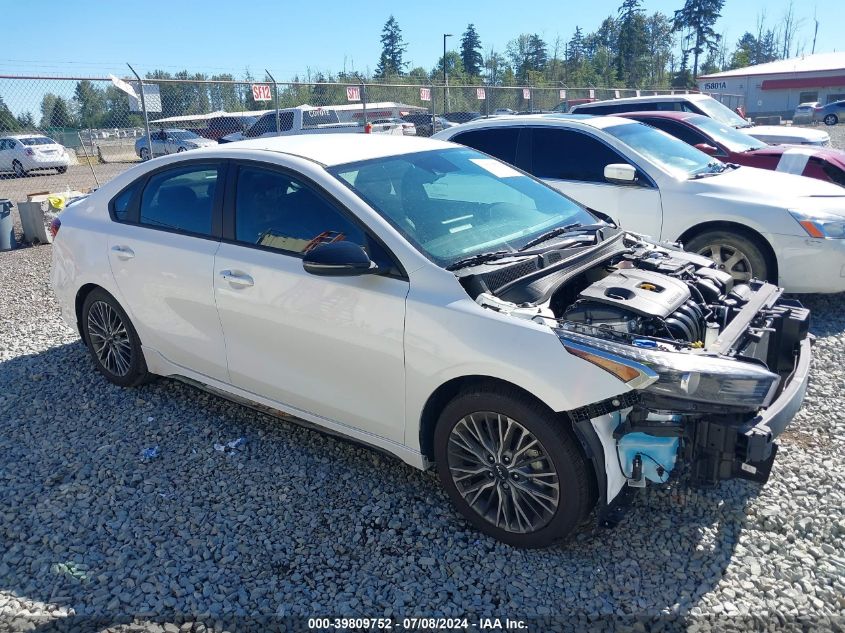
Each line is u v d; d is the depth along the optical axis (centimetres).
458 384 316
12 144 2075
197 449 401
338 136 443
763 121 3011
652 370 268
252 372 390
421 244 333
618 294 313
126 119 1438
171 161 433
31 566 303
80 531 327
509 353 288
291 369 370
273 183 378
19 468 385
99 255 455
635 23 8244
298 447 402
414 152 413
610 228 402
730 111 1352
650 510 333
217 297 389
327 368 353
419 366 314
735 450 273
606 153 686
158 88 1158
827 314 626
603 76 8219
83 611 276
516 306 301
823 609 270
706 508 333
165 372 447
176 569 300
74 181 1966
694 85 8138
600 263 357
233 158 398
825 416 427
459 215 368
